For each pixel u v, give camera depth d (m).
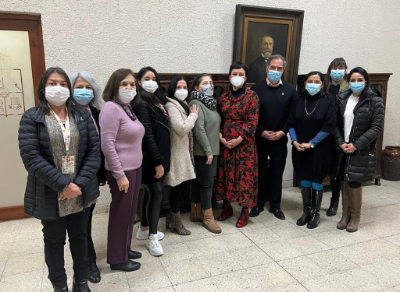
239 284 1.92
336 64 2.85
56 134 1.43
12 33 2.59
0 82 2.64
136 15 2.81
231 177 2.63
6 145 2.75
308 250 2.33
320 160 2.61
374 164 2.53
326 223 2.83
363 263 2.16
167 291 1.84
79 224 1.61
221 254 2.27
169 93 2.38
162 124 2.13
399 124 4.28
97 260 2.18
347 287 1.89
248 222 2.82
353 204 2.62
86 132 1.55
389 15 3.83
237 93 2.59
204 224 2.70
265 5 3.22
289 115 2.75
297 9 3.35
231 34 3.18
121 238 1.96
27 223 2.78
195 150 2.49
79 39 2.69
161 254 2.22
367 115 2.45
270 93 2.73
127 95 1.79
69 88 1.50
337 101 2.62
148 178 2.11
